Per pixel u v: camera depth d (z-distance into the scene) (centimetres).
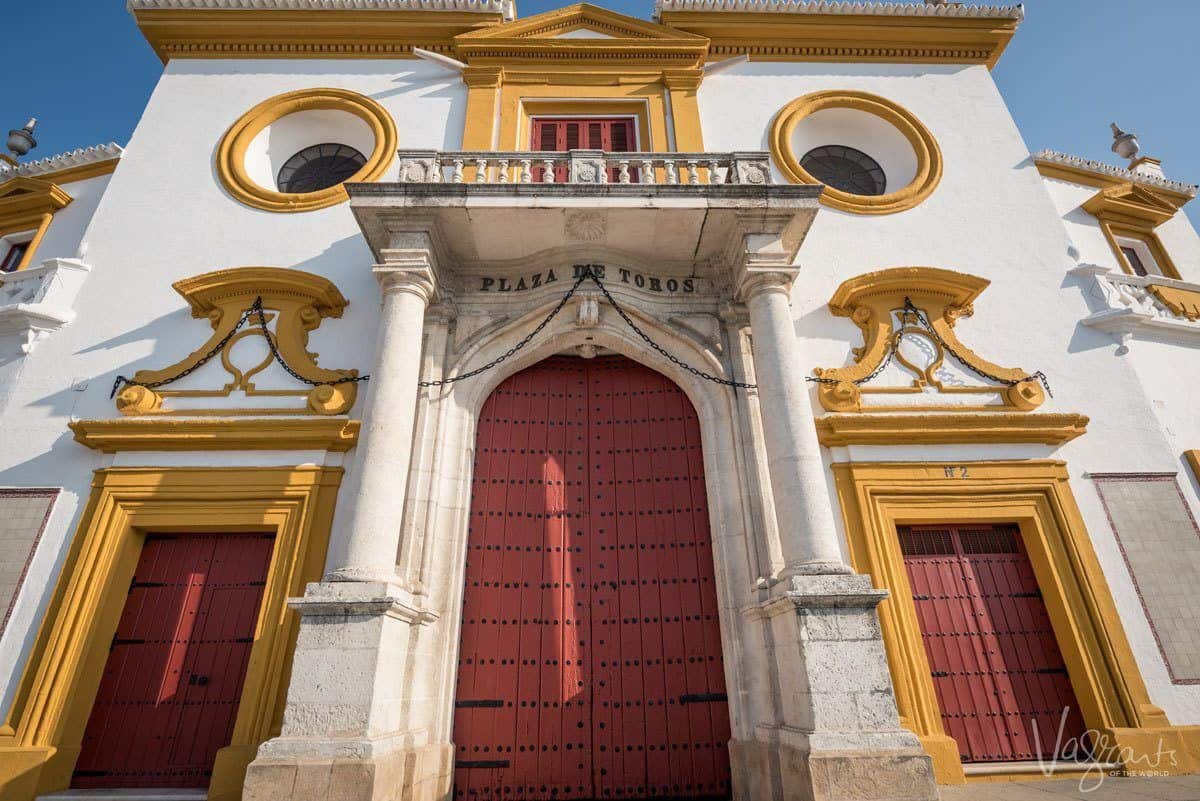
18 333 867
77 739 668
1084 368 874
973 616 756
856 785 516
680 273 872
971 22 1156
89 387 824
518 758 696
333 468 766
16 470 773
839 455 798
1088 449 820
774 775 599
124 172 991
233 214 955
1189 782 622
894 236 966
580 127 1078
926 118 1088
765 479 744
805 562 619
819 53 1149
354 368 827
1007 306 916
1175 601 741
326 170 1061
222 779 625
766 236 784
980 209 999
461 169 827
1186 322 924
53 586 717
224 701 696
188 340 857
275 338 843
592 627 757
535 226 792
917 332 880
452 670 692
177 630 727
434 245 787
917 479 785
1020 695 720
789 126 1060
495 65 1089
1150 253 1080
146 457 772
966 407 830
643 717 718
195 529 757
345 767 514
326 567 723
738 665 686
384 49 1123
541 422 864
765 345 729
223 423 767
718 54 1145
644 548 793
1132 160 1242
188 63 1106
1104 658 715
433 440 762
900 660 701
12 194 1058
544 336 838
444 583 716
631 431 862
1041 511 782
